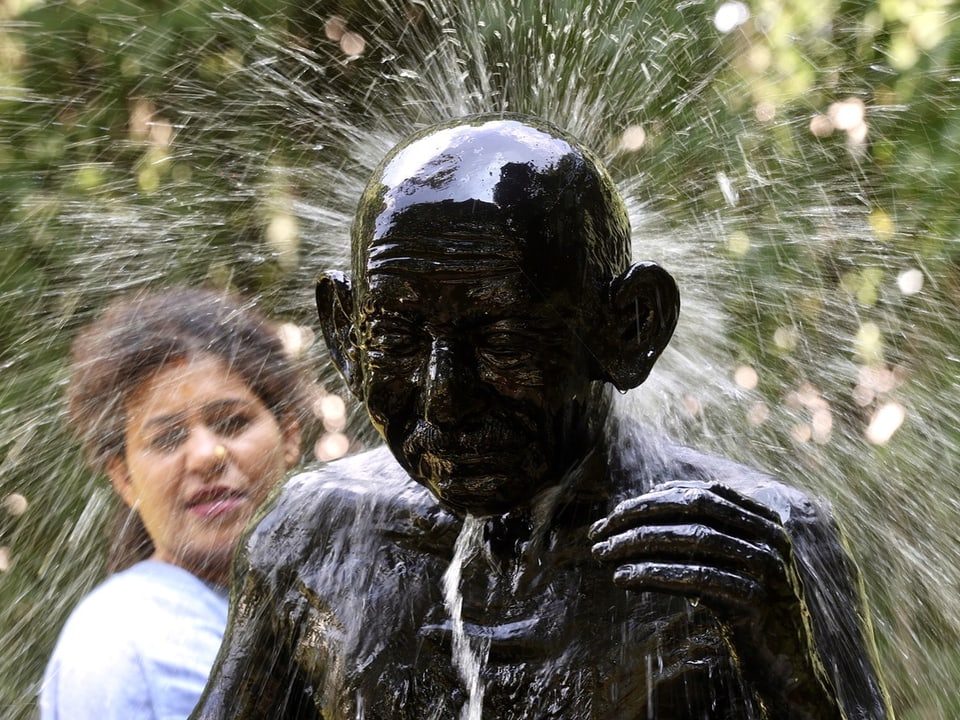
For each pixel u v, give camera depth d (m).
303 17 10.77
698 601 4.59
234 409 7.95
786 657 4.70
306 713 5.60
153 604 7.31
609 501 5.28
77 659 7.16
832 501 9.54
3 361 10.31
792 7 10.30
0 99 10.77
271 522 5.66
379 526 5.50
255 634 5.60
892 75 10.24
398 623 5.34
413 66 10.51
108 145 10.83
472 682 5.21
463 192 4.91
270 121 10.76
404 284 4.86
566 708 5.12
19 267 10.55
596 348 5.08
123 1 10.86
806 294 9.88
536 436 4.94
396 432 5.00
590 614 5.19
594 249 5.05
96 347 8.04
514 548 5.31
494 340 4.86
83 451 8.25
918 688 9.52
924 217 10.05
